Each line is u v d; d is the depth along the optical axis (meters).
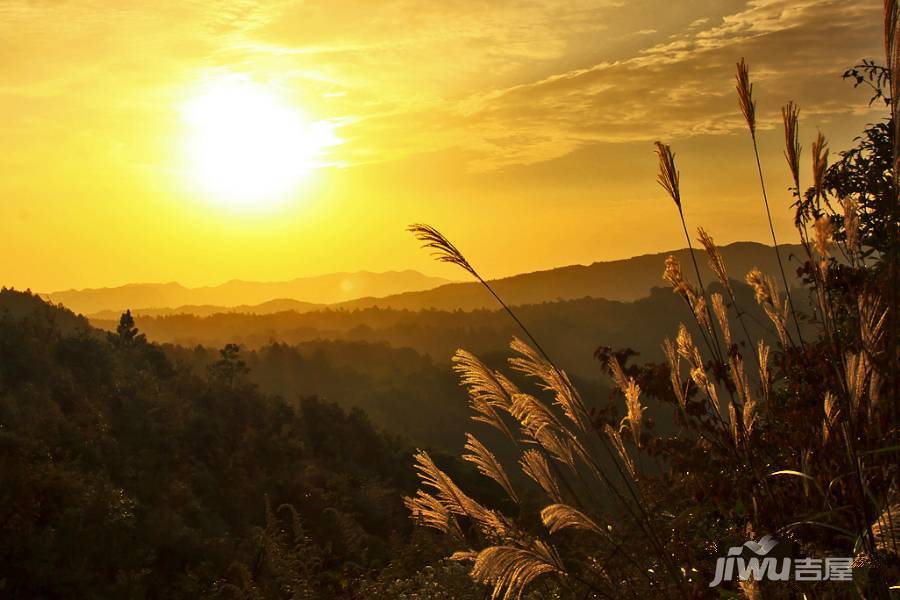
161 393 71.81
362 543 6.88
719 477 2.28
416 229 2.37
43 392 60.31
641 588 2.17
